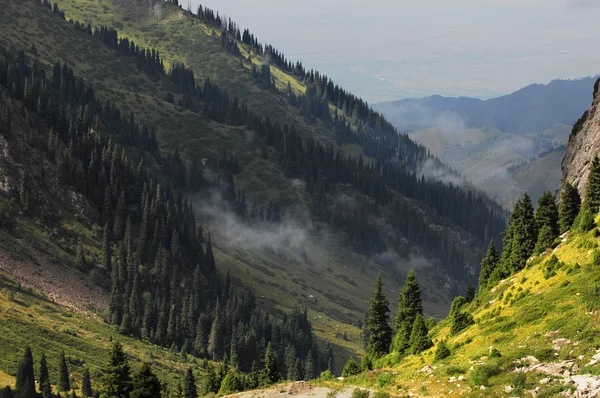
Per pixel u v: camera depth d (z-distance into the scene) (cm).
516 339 5841
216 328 16438
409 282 10044
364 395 5672
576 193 9138
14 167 17525
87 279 16438
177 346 15875
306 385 6512
